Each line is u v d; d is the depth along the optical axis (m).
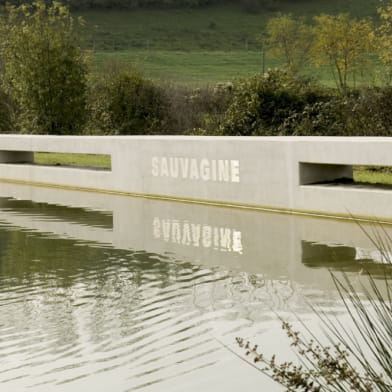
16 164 25.83
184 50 104.50
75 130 34.59
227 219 17.11
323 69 68.12
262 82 26.64
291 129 25.77
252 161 18.31
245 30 117.06
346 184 17.38
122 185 21.80
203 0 127.19
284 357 8.65
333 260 12.94
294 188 17.50
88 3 123.81
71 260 13.70
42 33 34.03
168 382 8.14
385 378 7.55
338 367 6.07
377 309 6.51
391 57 35.91
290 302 10.66
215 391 7.89
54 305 10.97
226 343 9.18
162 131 34.44
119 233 16.02
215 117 28.19
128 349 9.11
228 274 12.34
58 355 9.00
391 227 15.38
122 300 11.10
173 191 20.36
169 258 13.60
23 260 13.80
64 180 23.72
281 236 15.04
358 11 122.44
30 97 34.16
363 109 24.23
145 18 121.00
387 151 15.74
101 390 8.01
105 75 35.62
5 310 10.80
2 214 18.78
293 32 69.81
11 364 8.77
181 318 10.16
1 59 36.81
